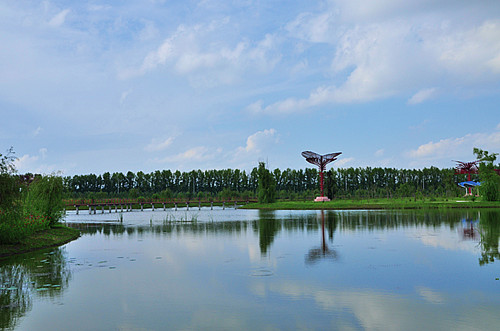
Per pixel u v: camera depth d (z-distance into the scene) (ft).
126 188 512.63
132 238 93.04
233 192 389.39
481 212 158.61
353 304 36.52
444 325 30.68
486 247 68.18
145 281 46.78
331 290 41.50
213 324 31.73
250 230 106.93
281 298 38.78
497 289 40.81
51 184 103.76
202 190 530.68
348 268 52.49
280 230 104.73
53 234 92.94
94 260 61.98
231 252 67.87
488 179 230.68
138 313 34.78
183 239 88.79
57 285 45.32
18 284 45.93
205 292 41.39
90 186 505.25
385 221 125.29
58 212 108.47
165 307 36.45
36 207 100.12
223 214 205.57
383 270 50.96
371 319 32.30
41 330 30.91
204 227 120.67
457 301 36.94
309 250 68.44
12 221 73.00
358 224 117.08
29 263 59.93
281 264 56.03
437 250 65.98
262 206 277.03
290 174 517.14
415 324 30.99
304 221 134.82
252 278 47.47
